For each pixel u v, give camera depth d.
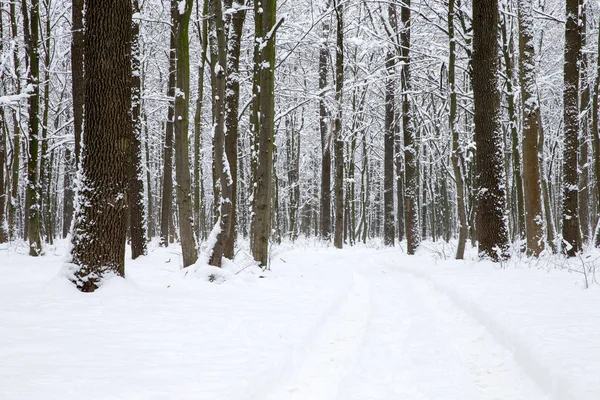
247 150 29.09
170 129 20.97
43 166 17.97
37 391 3.57
